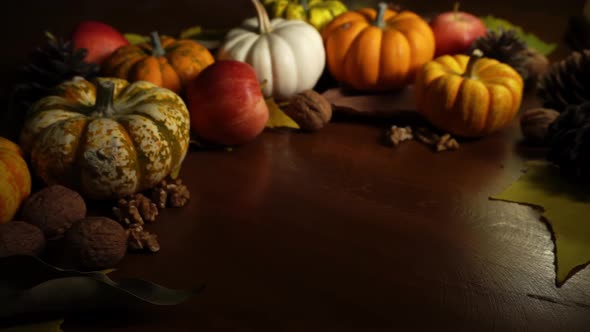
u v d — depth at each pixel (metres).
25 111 0.69
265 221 0.60
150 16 1.03
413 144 0.71
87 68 0.71
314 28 0.78
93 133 0.58
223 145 0.70
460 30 0.79
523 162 0.68
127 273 0.55
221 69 0.67
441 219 0.61
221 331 0.50
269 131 0.73
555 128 0.65
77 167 0.58
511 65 0.77
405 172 0.67
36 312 0.51
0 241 0.52
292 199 0.62
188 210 0.61
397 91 0.77
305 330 0.51
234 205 0.62
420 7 1.05
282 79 0.74
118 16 1.03
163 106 0.61
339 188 0.64
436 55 0.81
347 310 0.52
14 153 0.58
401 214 0.61
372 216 0.61
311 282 0.54
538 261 0.57
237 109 0.66
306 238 0.58
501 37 0.77
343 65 0.77
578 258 0.56
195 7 1.07
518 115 0.76
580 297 0.54
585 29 0.93
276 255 0.56
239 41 0.75
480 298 0.53
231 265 0.55
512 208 0.62
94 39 0.76
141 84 0.64
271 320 0.51
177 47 0.73
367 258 0.56
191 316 0.51
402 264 0.56
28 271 0.49
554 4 1.06
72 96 0.63
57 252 0.56
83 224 0.54
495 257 0.57
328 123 0.75
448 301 0.53
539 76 0.80
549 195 0.63
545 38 0.94
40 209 0.56
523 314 0.52
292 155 0.69
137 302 0.51
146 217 0.59
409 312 0.52
